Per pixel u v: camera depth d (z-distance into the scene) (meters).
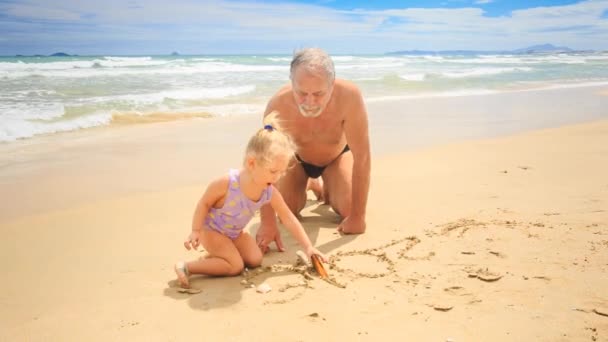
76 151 7.50
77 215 4.81
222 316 2.87
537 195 5.14
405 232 4.27
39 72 20.30
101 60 31.38
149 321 2.81
